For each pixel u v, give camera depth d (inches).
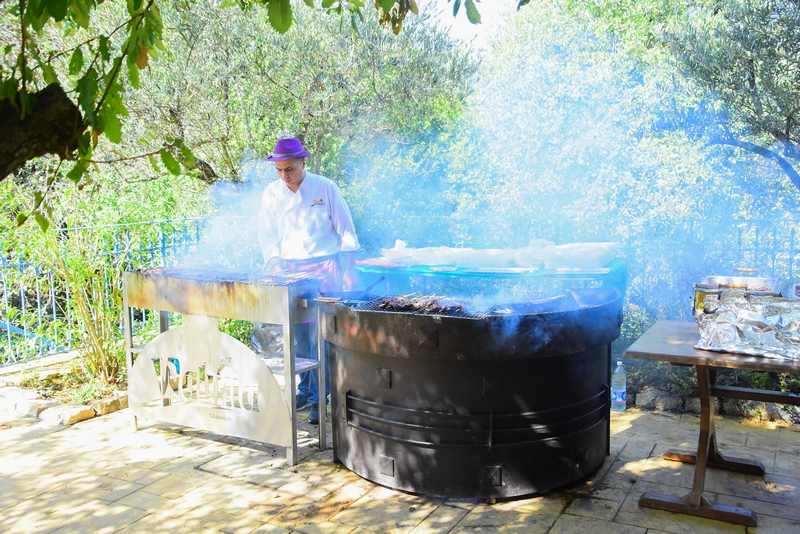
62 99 67.6
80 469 155.9
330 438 173.0
